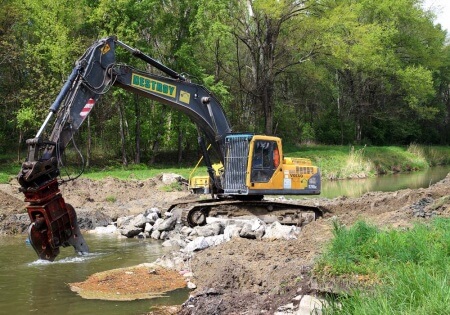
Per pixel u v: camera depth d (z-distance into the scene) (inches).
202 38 1439.5
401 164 1764.3
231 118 1711.4
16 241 567.5
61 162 443.2
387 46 1940.2
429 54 2073.1
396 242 321.7
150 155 1475.1
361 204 686.5
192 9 1398.9
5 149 1475.1
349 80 2042.3
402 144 2444.6
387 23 1804.9
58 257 483.5
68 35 1254.9
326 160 1573.6
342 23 1520.7
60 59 1177.4
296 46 1596.9
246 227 517.3
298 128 2039.9
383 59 1793.8
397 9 1841.8
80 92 481.4
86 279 402.9
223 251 428.5
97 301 347.3
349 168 1540.4
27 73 1402.6
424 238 323.0
